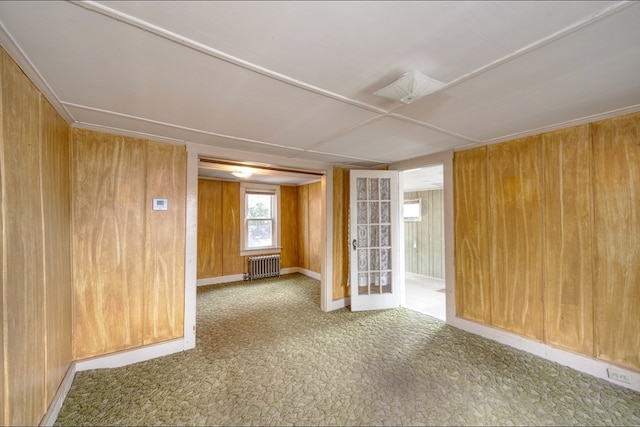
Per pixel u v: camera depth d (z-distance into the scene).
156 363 2.51
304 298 4.54
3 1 0.97
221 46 1.26
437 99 1.83
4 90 1.26
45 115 1.74
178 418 1.82
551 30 1.14
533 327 2.63
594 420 1.77
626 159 2.11
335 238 4.11
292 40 1.21
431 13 1.05
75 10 1.04
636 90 1.72
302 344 2.88
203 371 2.38
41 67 1.44
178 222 2.80
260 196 6.26
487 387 2.12
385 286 4.14
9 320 1.27
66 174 2.17
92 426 1.74
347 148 3.16
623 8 1.01
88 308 2.36
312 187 6.19
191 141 2.84
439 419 1.80
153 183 2.68
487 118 2.21
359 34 1.17
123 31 1.16
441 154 3.40
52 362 1.79
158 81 1.59
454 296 3.30
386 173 4.04
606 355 2.20
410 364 2.46
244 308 4.04
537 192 2.60
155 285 2.66
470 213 3.13
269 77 1.54
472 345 2.81
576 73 1.51
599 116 2.18
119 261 2.49
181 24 1.11
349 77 1.54
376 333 3.14
